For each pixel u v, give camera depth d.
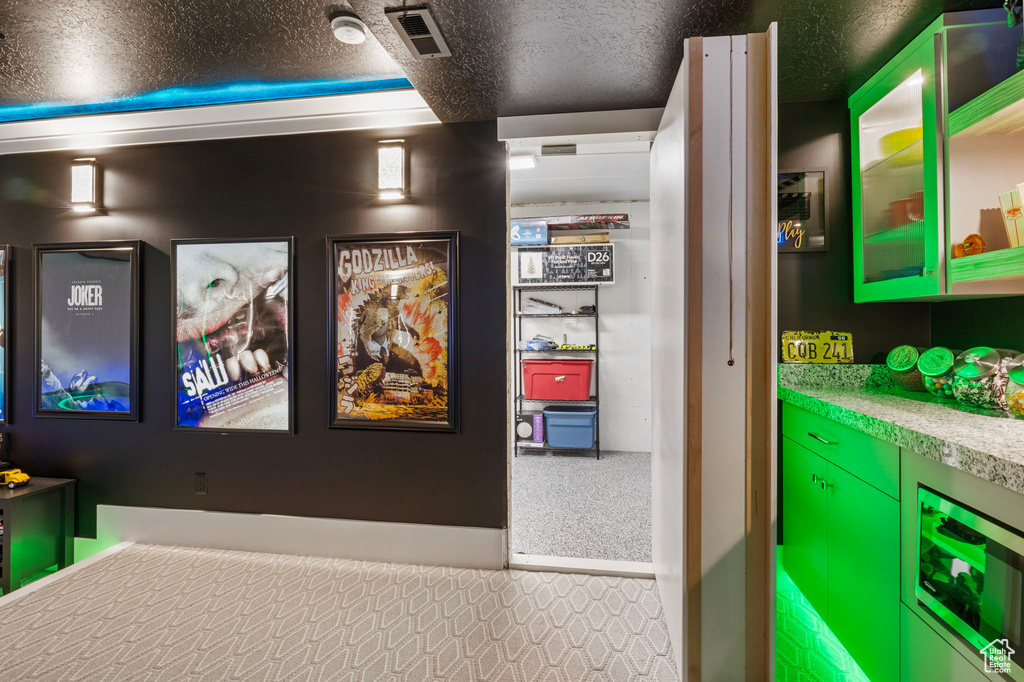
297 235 2.52
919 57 1.71
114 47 1.97
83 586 2.21
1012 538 0.97
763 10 1.58
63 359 2.67
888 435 1.38
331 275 2.47
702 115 1.47
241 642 1.83
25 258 2.71
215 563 2.42
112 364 2.64
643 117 2.25
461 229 2.41
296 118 2.46
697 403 1.48
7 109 2.57
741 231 1.46
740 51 1.46
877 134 2.00
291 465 2.53
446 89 2.09
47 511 2.54
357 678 1.65
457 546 2.41
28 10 1.69
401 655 1.76
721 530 1.49
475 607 2.06
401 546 2.45
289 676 1.65
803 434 2.01
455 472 2.43
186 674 1.66
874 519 1.48
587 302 4.71
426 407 2.43
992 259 1.48
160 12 1.73
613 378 4.70
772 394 1.43
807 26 1.68
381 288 2.45
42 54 2.02
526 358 4.81
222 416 2.57
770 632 1.44
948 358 1.83
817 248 2.24
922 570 1.26
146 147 2.62
